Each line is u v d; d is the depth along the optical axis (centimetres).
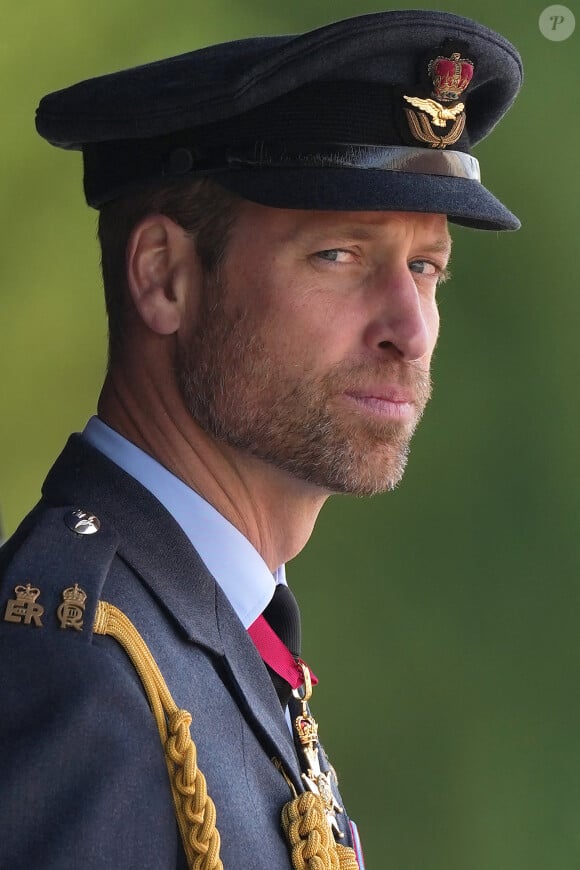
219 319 576
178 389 585
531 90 1900
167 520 562
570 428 1962
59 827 461
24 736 471
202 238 580
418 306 573
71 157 1748
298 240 568
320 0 1766
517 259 1950
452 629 1983
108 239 607
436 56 577
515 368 1959
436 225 593
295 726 596
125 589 531
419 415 589
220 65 564
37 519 549
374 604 1977
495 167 1922
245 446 574
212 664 547
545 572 1973
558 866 1975
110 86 585
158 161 584
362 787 1981
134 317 594
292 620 609
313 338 568
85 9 1719
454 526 1980
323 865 525
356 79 573
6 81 1714
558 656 1986
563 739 1989
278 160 567
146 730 490
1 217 1736
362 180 566
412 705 1988
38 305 1752
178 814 495
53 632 498
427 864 1986
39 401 1753
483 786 1989
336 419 569
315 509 602
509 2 1869
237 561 582
